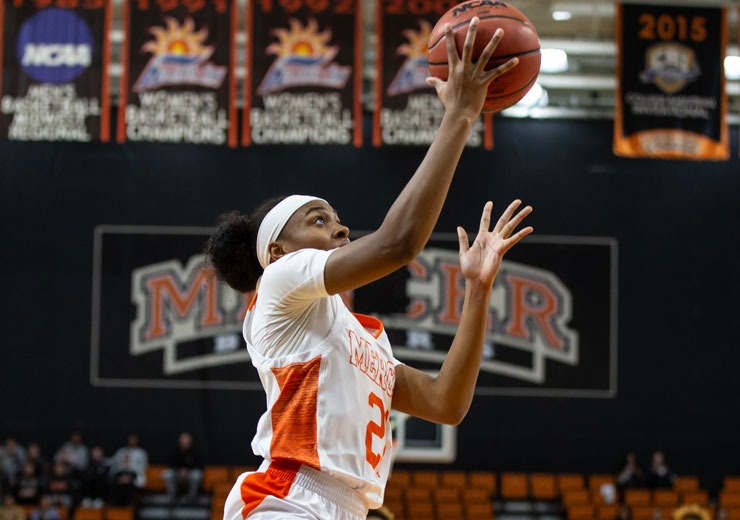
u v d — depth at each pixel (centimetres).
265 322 282
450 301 1848
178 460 1788
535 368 1861
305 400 277
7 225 1859
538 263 1878
